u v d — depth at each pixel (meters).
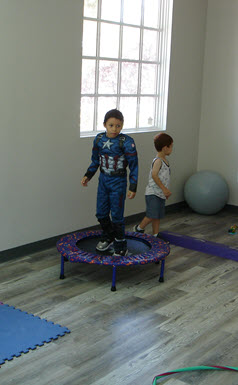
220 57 5.78
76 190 4.51
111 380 2.49
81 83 4.42
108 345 2.82
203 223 5.42
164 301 3.43
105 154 3.66
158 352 2.77
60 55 4.12
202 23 5.75
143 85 5.21
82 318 3.12
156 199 4.34
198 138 6.06
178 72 5.50
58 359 2.66
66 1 4.09
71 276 3.78
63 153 4.32
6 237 3.98
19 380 2.46
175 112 5.58
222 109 5.86
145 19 5.09
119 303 3.36
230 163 5.89
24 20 3.79
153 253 3.68
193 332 3.01
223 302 3.45
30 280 3.66
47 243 4.33
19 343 2.79
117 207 3.69
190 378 2.54
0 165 3.83
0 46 3.66
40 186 4.17
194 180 5.67
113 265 3.48
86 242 4.00
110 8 4.66
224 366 2.64
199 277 3.88
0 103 3.74
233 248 4.36
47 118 4.12
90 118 4.68
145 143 5.23
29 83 3.92
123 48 4.88
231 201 5.95
